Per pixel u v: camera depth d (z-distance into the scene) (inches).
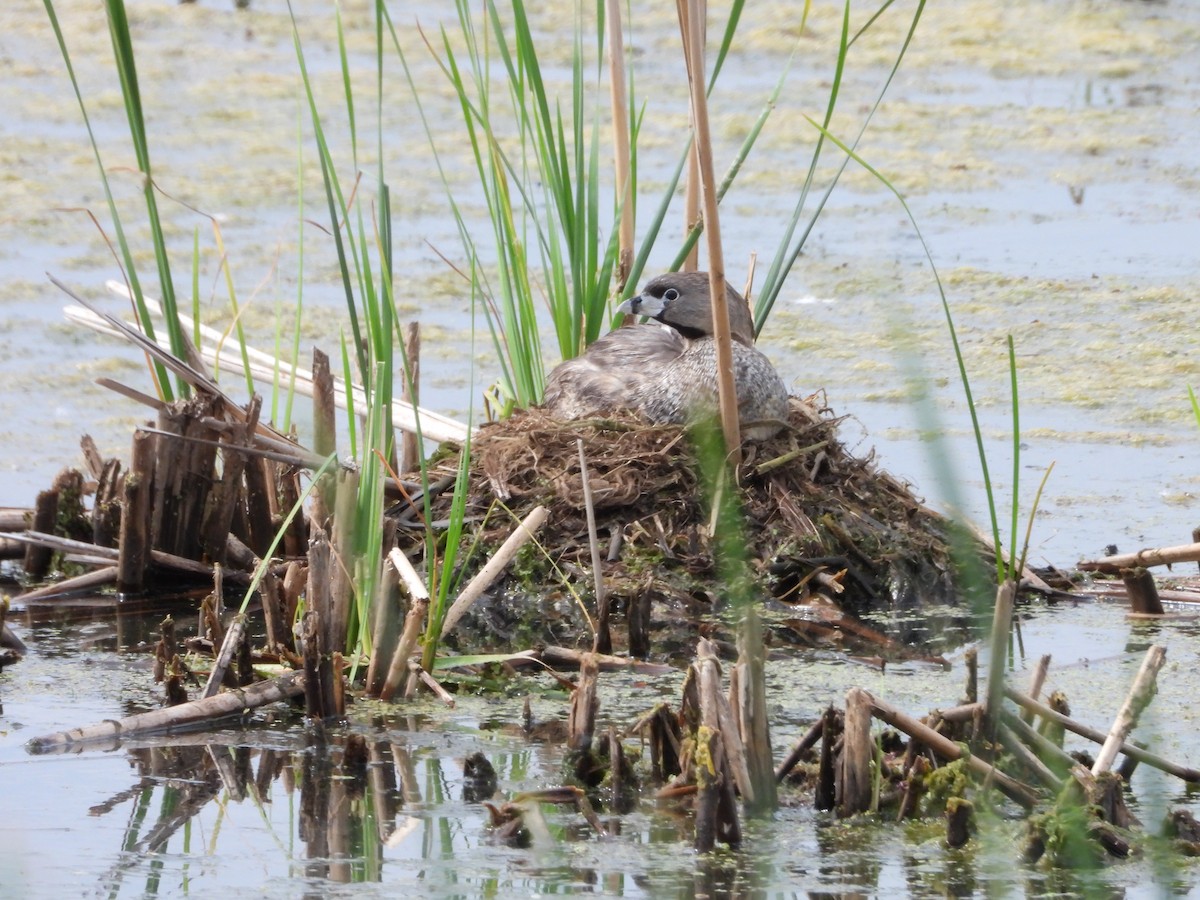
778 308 668.7
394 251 719.1
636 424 465.7
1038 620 418.6
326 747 333.1
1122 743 297.0
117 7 414.0
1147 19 1092.5
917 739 297.0
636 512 442.3
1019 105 927.7
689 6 401.7
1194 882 268.1
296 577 385.4
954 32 1060.5
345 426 558.9
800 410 487.5
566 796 304.2
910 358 238.4
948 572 441.4
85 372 600.4
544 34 1021.8
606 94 906.1
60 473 466.6
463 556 433.1
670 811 299.6
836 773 299.6
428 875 272.8
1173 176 818.8
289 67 968.3
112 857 278.7
